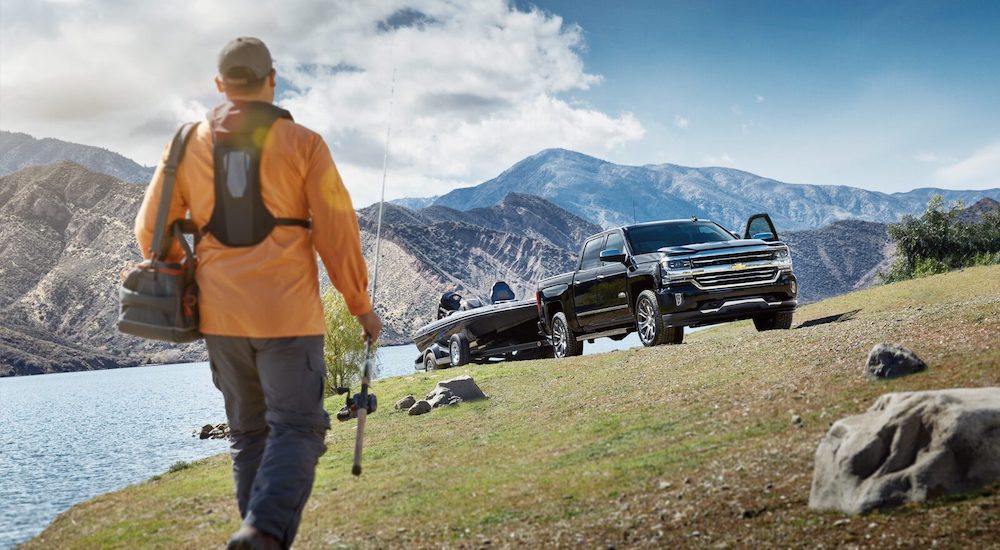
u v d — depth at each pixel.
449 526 4.92
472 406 10.76
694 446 6.04
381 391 13.99
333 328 19.08
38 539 6.85
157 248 3.17
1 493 14.88
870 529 3.70
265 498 2.84
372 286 3.63
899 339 8.29
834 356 8.23
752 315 12.74
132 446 23.06
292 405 3.07
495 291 18.34
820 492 4.18
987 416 3.89
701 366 9.78
